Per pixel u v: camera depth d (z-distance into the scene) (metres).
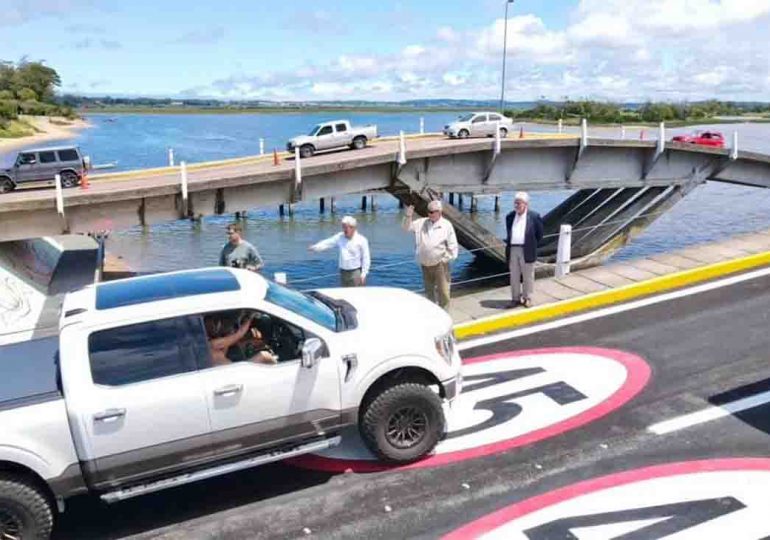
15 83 149.88
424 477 5.86
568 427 6.52
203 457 5.36
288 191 20.58
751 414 6.54
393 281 24.31
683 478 5.54
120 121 198.12
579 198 30.83
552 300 10.23
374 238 33.25
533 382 7.59
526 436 6.41
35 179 26.64
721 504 5.16
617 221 25.16
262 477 6.07
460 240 24.03
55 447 4.88
